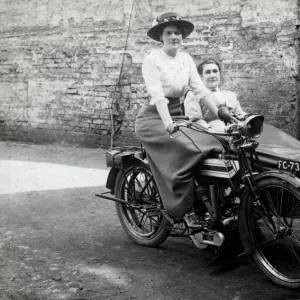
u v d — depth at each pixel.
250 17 6.91
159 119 3.76
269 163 3.30
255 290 3.12
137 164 4.05
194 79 3.89
